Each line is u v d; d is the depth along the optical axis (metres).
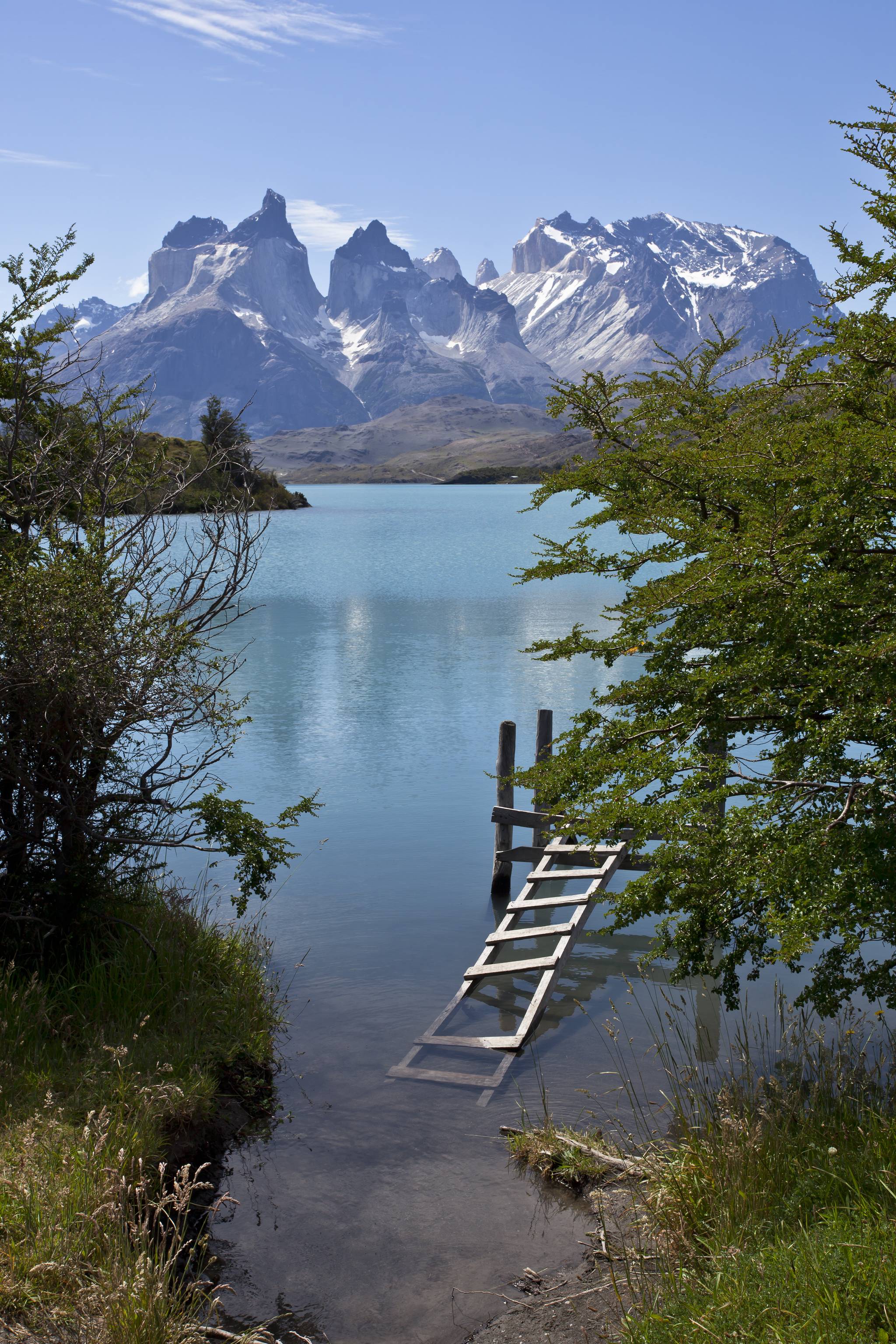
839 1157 5.46
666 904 6.65
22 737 7.78
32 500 8.55
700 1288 4.44
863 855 5.22
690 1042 8.80
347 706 22.72
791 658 5.95
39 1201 5.29
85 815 8.30
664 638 7.13
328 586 49.47
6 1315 4.62
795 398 7.02
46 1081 6.66
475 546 78.12
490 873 13.30
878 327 5.59
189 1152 6.86
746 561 5.87
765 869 5.69
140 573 8.21
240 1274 5.77
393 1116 7.59
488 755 18.58
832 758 5.59
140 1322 4.65
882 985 6.11
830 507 5.76
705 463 6.37
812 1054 8.01
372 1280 5.69
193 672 8.48
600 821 6.64
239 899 8.91
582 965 10.90
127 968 8.44
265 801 15.80
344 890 12.58
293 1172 6.83
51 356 8.72
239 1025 8.49
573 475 7.61
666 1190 5.67
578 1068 8.40
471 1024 9.29
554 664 27.94
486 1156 7.05
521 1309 5.33
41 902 8.45
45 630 7.32
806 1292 3.92
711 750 7.17
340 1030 9.04
